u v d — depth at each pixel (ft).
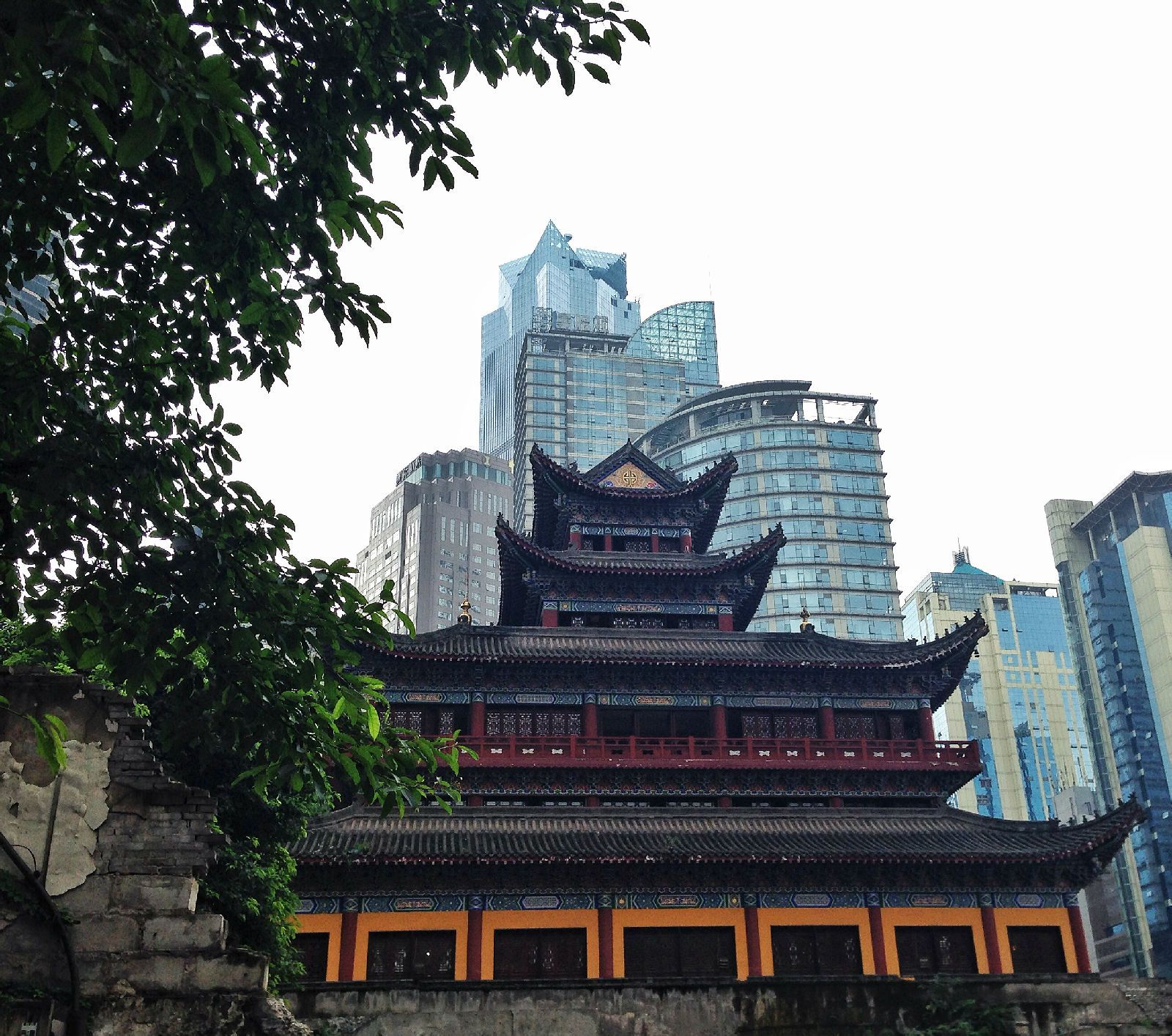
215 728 58.29
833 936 139.44
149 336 54.29
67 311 54.34
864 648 168.25
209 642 55.42
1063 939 143.33
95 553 52.37
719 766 152.87
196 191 49.62
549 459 193.16
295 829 102.22
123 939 69.87
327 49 49.60
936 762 157.79
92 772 73.00
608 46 49.37
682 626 181.68
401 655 151.74
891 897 142.10
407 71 49.98
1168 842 517.55
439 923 131.85
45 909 69.00
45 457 50.03
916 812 154.10
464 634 163.94
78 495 51.65
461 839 137.59
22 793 71.61
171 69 37.32
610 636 170.09
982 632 163.43
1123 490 597.11
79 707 74.23
